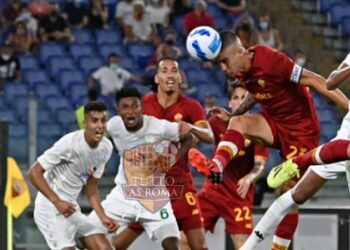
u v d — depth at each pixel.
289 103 18.17
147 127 19.48
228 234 22.70
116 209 19.91
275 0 43.28
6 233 22.56
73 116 35.00
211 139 19.69
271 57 17.86
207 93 37.62
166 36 39.34
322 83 17.78
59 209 19.52
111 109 35.75
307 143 18.34
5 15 39.56
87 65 38.94
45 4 39.94
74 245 20.06
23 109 35.72
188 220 20.09
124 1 40.50
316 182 17.86
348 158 17.11
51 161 19.56
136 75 38.62
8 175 22.56
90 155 19.62
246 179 21.03
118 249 20.62
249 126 18.28
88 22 40.56
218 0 42.00
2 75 37.88
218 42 17.81
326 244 22.75
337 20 42.78
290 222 19.52
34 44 39.41
